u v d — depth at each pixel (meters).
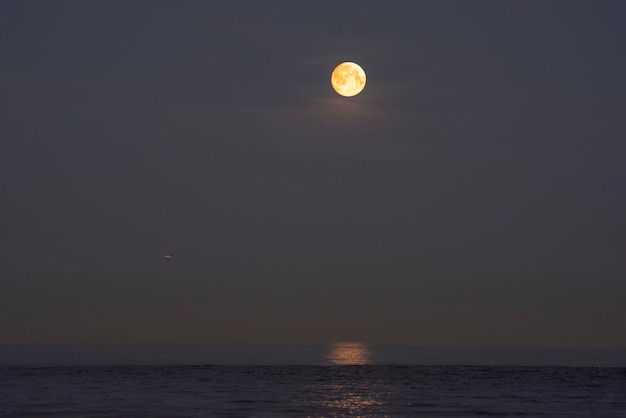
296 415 121.06
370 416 120.88
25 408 125.94
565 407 134.12
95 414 119.06
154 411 123.38
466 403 140.00
